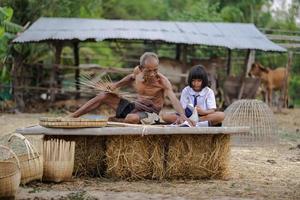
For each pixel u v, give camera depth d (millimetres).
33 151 8109
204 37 21500
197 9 32750
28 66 22438
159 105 9617
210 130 8531
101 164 8883
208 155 8852
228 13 33062
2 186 6902
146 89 9531
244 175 9352
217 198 7391
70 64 25438
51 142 8273
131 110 9578
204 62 22125
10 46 21359
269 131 13398
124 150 8672
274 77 23562
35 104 22109
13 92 21719
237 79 22156
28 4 23844
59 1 24016
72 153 8391
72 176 8758
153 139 8688
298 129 17438
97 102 9492
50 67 21578
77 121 8320
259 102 13547
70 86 21922
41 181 8281
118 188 7984
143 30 21578
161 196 7465
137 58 26375
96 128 8375
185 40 20922
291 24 34094
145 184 8352
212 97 9617
